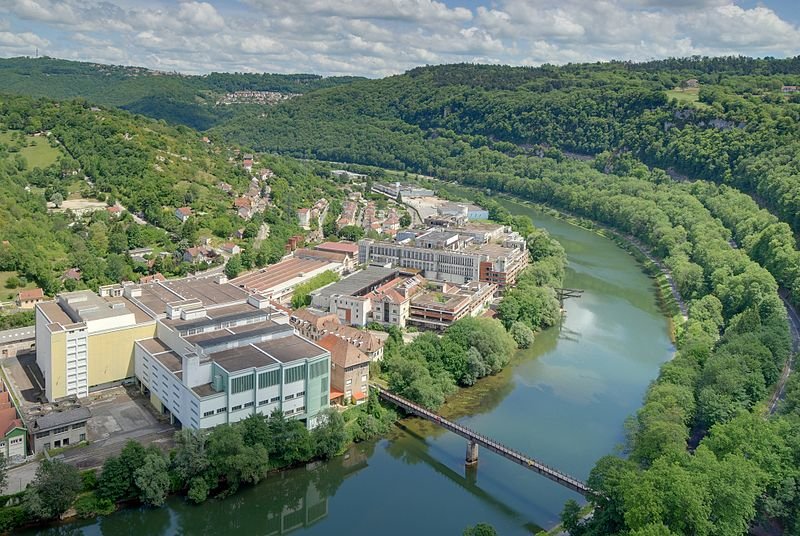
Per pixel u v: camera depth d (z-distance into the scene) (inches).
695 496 7062.0
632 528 7003.0
